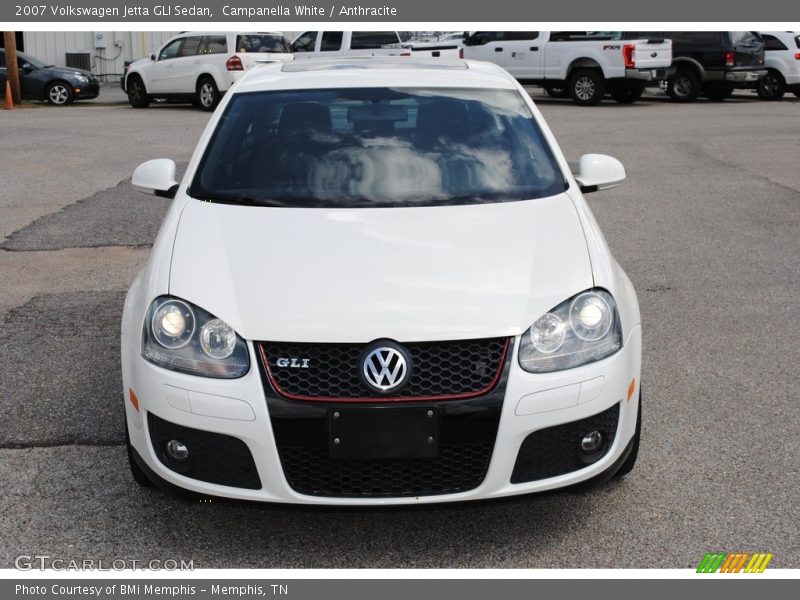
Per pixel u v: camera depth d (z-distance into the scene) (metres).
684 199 9.99
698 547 3.43
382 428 3.13
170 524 3.61
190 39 20.59
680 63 21.95
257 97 4.70
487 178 4.14
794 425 4.44
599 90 20.72
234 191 4.07
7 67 21.81
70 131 16.03
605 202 9.86
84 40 29.59
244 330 3.21
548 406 3.20
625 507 3.71
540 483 3.25
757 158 12.77
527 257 3.52
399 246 3.56
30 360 5.27
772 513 3.65
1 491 3.82
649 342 5.62
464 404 3.14
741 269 7.26
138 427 3.39
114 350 5.43
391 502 3.18
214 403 3.17
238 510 3.71
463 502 3.21
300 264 3.45
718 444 4.25
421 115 4.52
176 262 3.55
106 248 7.75
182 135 15.36
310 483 3.21
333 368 3.16
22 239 8.07
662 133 15.45
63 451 4.16
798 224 8.80
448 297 3.29
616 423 3.40
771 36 22.59
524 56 21.33
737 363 5.27
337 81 4.81
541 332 3.25
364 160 4.22
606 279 3.51
